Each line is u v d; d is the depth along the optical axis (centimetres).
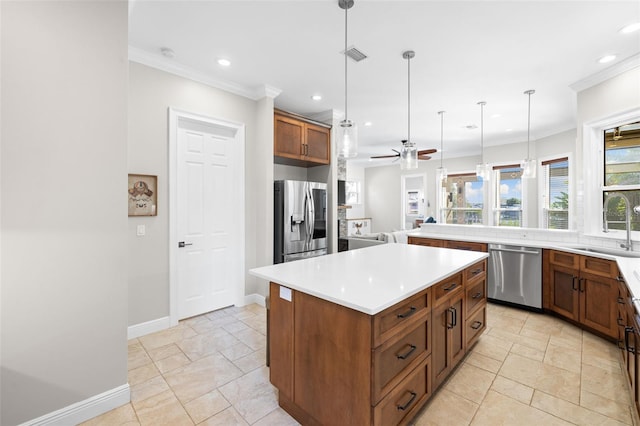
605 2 199
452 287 201
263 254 357
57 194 161
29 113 152
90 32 170
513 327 299
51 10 158
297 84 341
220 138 343
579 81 325
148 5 205
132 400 188
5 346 148
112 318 180
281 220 370
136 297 278
